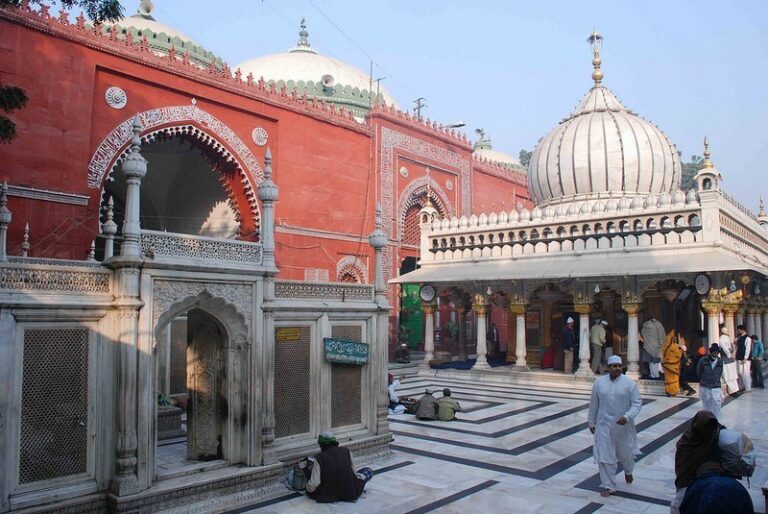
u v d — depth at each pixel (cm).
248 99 1237
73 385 386
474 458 567
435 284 1285
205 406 485
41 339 376
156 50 1318
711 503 227
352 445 534
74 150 962
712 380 709
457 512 420
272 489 459
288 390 502
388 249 1527
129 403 395
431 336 1296
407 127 1606
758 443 610
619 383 465
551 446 615
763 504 421
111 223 866
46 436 373
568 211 1155
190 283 436
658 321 1055
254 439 462
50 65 943
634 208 1073
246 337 468
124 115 1047
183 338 774
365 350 558
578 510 424
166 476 421
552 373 1114
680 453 300
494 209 1967
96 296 400
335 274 1395
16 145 897
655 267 976
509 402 901
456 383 1138
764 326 1341
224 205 1427
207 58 1414
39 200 917
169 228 1541
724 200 1039
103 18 711
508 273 1150
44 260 563
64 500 373
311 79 1684
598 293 1191
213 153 1223
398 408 793
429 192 1669
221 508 421
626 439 464
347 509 425
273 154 1288
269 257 488
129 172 414
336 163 1417
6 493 352
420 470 525
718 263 929
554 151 1395
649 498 450
